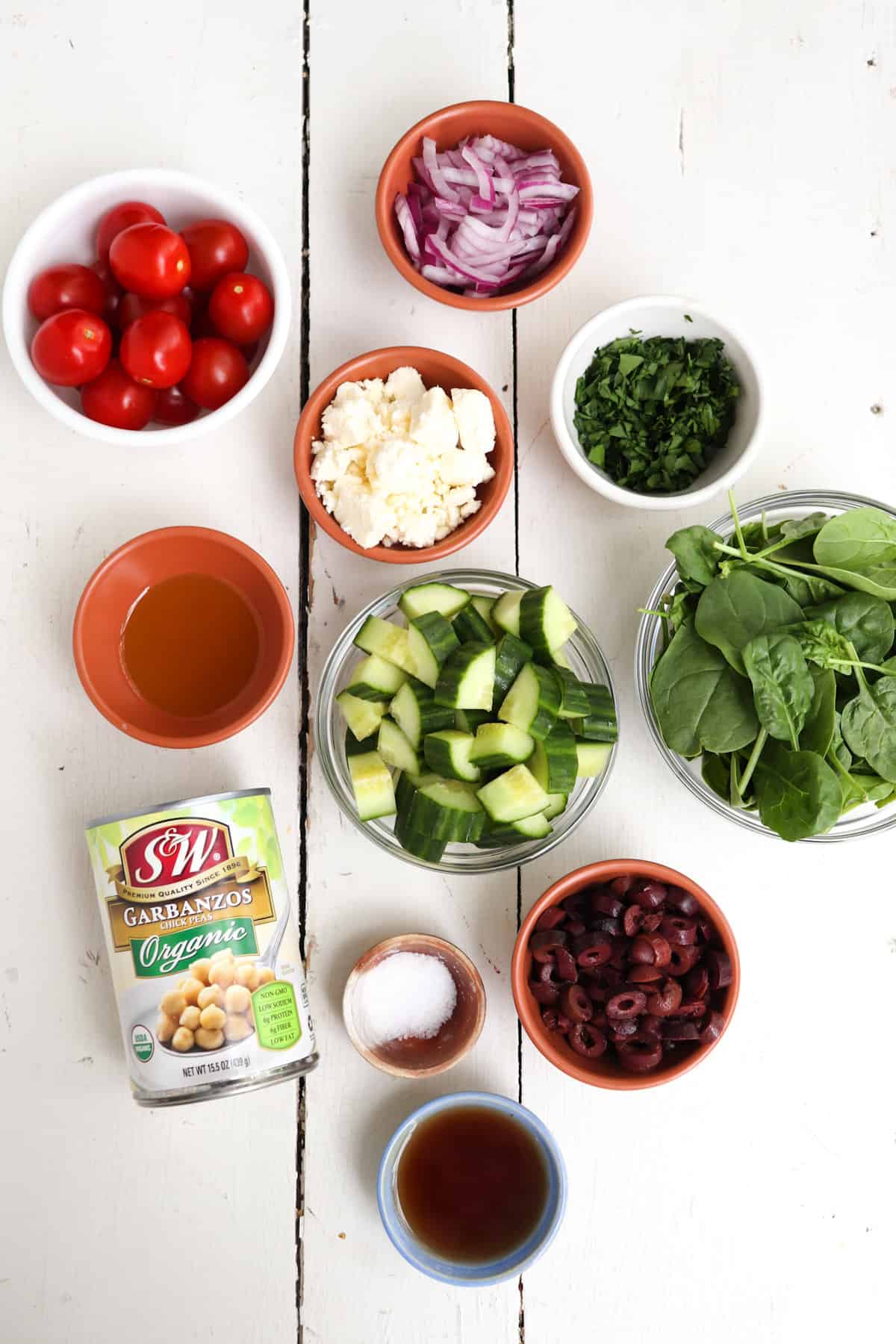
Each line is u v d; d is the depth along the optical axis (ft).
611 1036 2.22
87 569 2.37
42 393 2.19
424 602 2.25
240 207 2.25
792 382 2.45
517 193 2.28
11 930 2.35
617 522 2.42
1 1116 2.33
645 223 2.44
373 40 2.42
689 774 2.29
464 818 2.21
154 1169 2.34
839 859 2.42
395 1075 2.25
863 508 2.16
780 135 2.46
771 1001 2.41
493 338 2.41
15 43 2.38
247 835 2.16
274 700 2.37
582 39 2.44
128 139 2.39
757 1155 2.40
